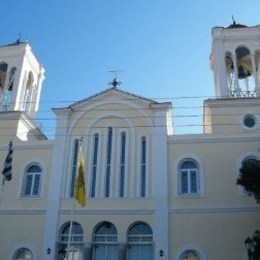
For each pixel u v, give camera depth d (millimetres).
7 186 28078
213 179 26281
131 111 29109
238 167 26422
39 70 36812
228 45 32312
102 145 28531
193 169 27016
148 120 28641
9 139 29844
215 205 25531
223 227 24938
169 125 29734
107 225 26344
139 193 26578
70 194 27250
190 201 25828
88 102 29828
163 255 24578
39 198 27359
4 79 35531
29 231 26516
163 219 25484
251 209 25141
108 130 29016
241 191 25688
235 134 27578
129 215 25984
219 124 28641
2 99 32719
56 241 25906
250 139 27125
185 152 27281
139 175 27109
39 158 28688
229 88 32625
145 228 25953
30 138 32406
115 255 25719
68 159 28375
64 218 26516
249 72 34344
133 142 28156
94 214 26328
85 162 28109
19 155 29016
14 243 26344
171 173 26828
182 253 24609
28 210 27078
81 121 29469
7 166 25453
